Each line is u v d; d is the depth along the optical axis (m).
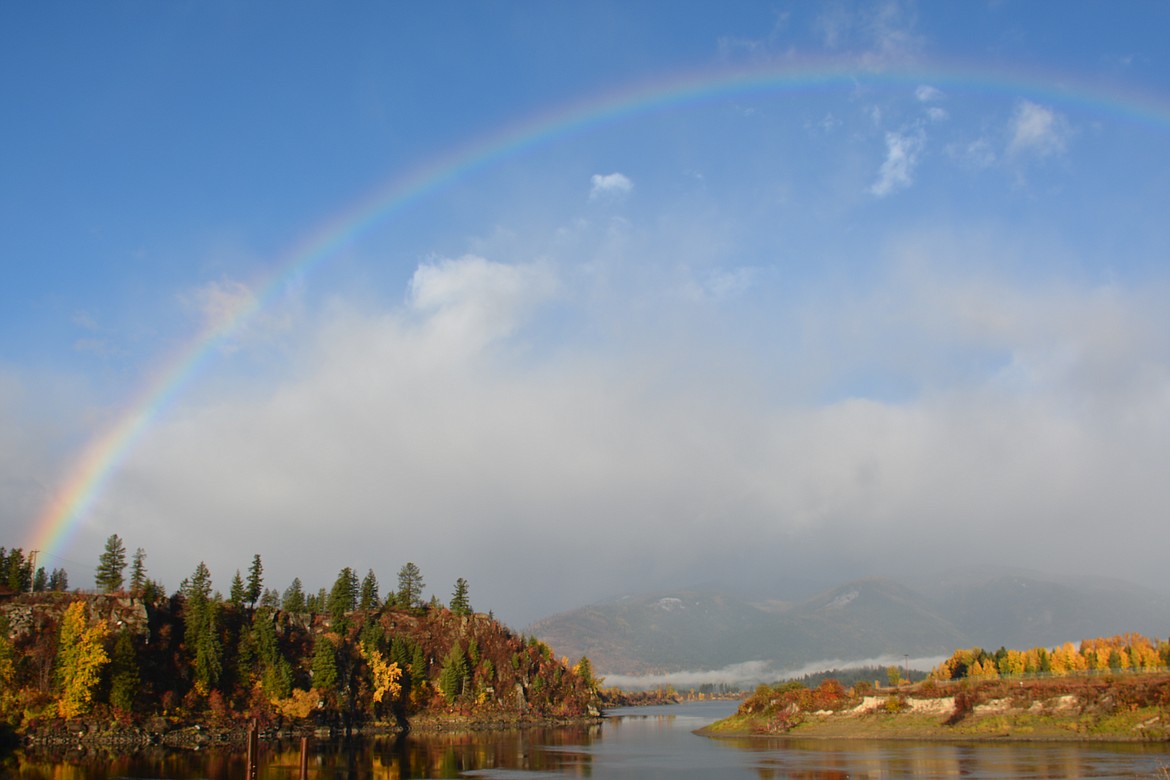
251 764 56.12
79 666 171.88
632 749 181.62
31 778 114.19
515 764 146.38
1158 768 108.75
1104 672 191.12
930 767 121.69
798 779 116.31
